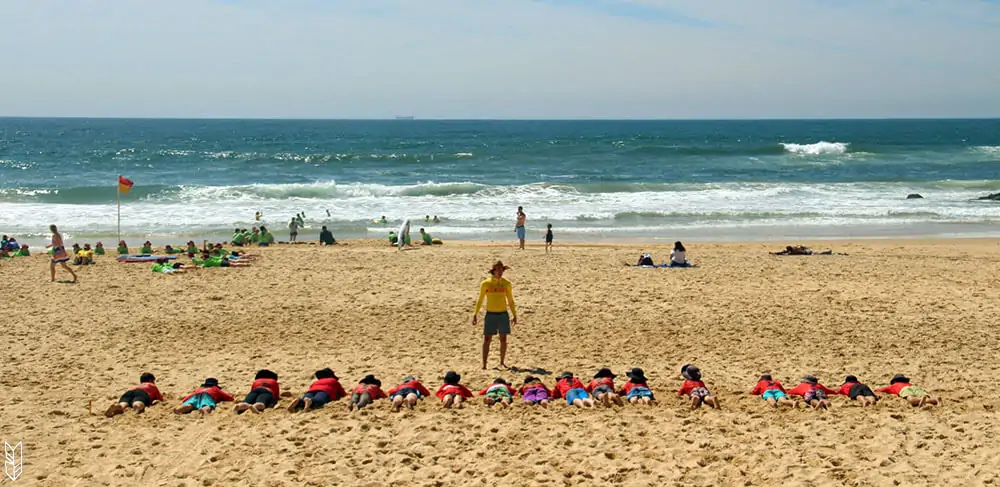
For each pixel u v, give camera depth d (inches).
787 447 292.5
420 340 485.7
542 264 771.4
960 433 305.0
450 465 279.9
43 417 335.3
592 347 467.8
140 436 310.8
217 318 540.1
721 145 3695.9
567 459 283.3
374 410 340.5
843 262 794.8
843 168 2236.7
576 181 1895.9
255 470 276.1
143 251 840.9
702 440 299.3
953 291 637.3
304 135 5251.0
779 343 475.2
